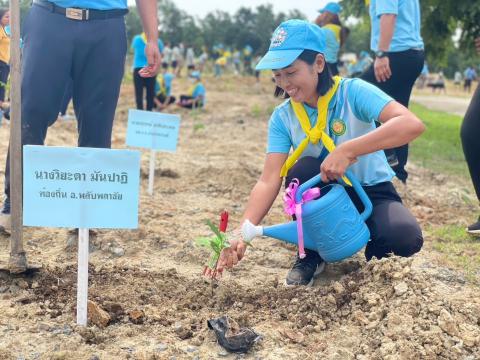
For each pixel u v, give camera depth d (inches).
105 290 123.5
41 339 103.0
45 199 102.8
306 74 118.4
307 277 132.4
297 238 119.3
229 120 482.0
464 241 174.1
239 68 1674.5
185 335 106.8
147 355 99.0
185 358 99.8
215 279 132.3
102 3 139.8
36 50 139.1
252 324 112.5
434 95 1414.9
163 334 107.3
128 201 104.3
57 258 143.6
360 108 123.3
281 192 224.2
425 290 114.3
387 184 133.5
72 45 139.3
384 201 131.9
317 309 115.3
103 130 148.4
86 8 138.4
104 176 103.1
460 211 215.3
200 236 167.5
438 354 100.6
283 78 119.6
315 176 122.3
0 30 279.1
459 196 235.3
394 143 114.5
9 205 151.8
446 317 106.4
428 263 151.7
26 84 140.3
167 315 114.6
